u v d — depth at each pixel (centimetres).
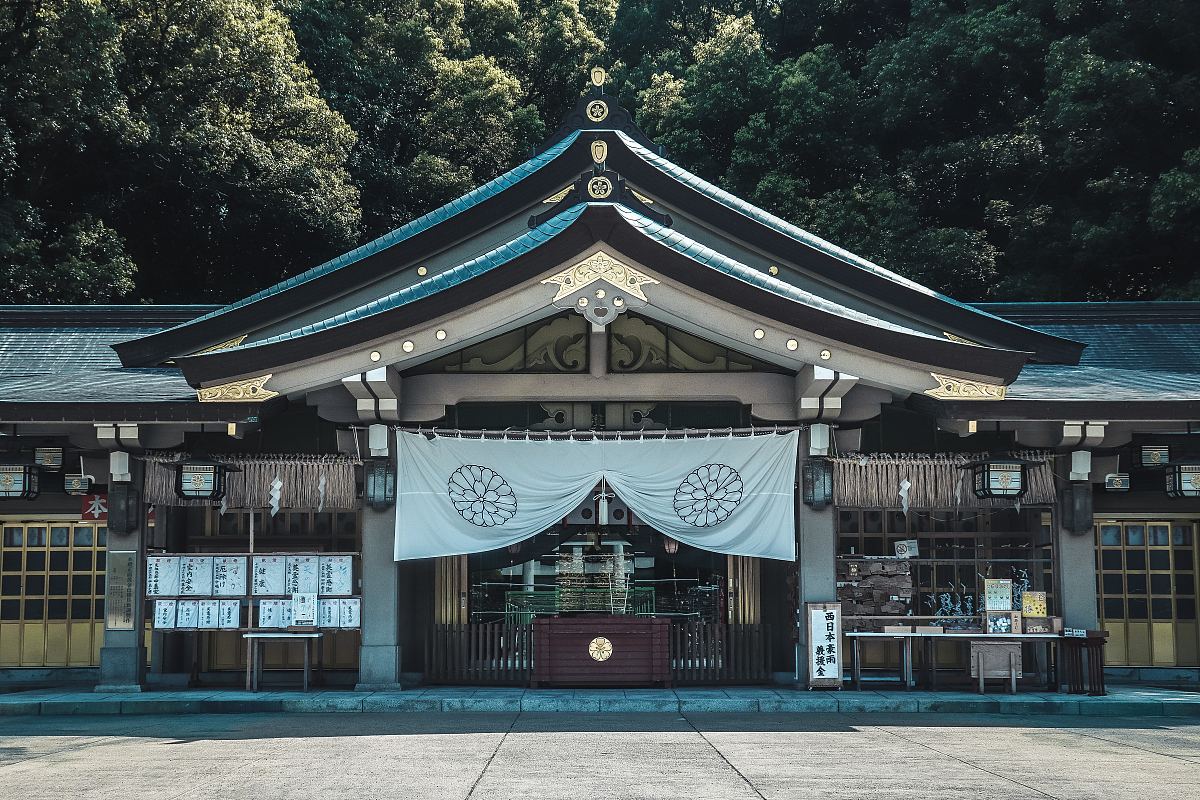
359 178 4381
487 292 1394
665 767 880
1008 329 1719
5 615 1795
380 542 1490
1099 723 1239
